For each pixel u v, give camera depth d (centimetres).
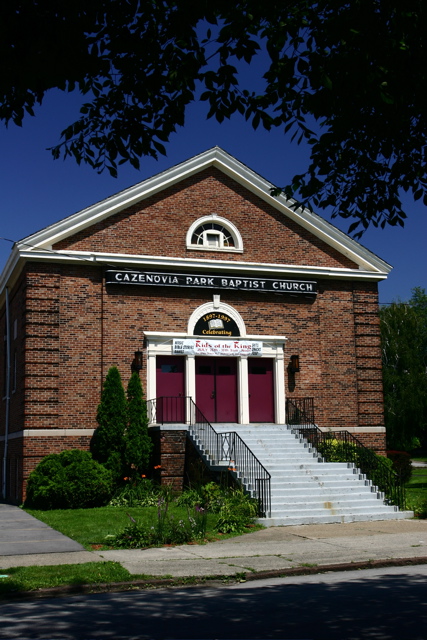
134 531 1486
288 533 1662
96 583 1106
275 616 880
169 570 1202
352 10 816
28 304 2312
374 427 2631
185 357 2484
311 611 902
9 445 2625
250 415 2533
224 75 869
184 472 2269
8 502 2475
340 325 2677
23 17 722
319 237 2705
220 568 1216
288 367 2581
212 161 2602
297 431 2420
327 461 2247
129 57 832
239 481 2009
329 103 866
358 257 2723
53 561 1298
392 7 819
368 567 1262
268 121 913
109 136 901
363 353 2678
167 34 824
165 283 2453
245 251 2597
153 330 2444
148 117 891
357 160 1018
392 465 2447
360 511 1942
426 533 1634
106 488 2084
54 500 2044
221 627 827
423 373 5428
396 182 1024
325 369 2622
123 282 2403
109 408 2255
